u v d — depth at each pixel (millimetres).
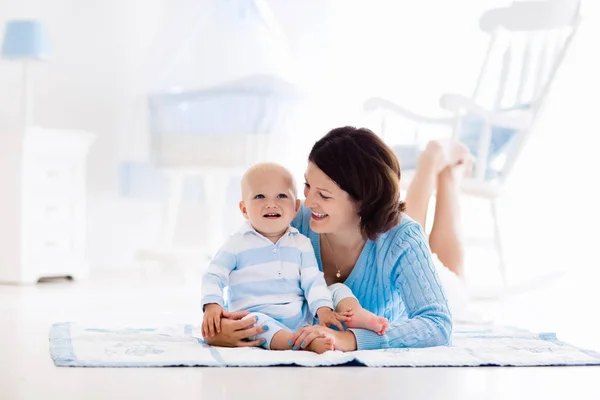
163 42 4816
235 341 2016
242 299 2082
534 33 3918
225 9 4754
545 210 4758
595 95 4629
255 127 4422
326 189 2041
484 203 4840
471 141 3807
